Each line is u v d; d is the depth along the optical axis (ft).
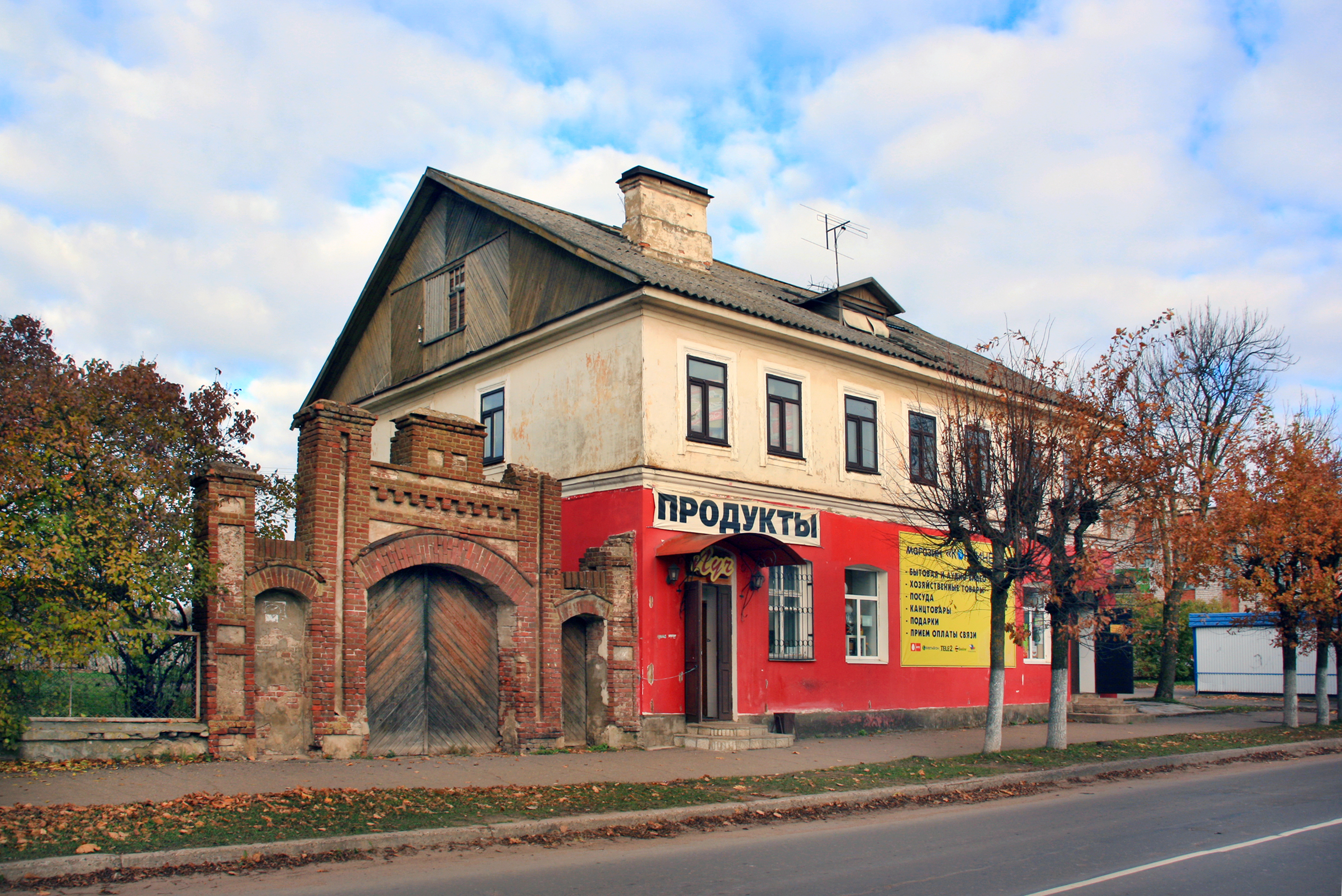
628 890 25.63
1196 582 77.30
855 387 71.92
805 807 41.34
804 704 65.05
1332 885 26.71
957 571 62.28
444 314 77.77
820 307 79.71
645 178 74.64
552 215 78.54
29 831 28.53
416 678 48.70
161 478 45.03
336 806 34.01
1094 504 59.93
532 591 52.65
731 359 64.18
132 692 40.70
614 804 38.01
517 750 50.80
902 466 73.97
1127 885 26.53
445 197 79.25
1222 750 61.72
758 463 64.75
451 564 49.19
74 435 41.81
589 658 56.13
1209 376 92.58
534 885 26.25
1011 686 80.89
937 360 80.23
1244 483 75.46
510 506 52.26
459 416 52.37
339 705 44.42
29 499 39.50
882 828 36.88
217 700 41.16
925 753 57.72
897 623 71.97
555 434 65.16
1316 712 81.20
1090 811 40.75
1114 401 63.16
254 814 32.17
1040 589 61.82
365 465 46.39
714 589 61.52
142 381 55.31
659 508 58.80
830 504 68.74
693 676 59.11
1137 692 121.19
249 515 42.73
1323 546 75.00
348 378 88.89
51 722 38.55
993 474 57.67
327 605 44.32
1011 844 32.89
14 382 52.16
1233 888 26.32
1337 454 82.53
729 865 29.35
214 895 24.91
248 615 42.14
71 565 39.14
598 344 62.80
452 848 31.71
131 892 25.12
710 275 77.46
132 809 31.58
